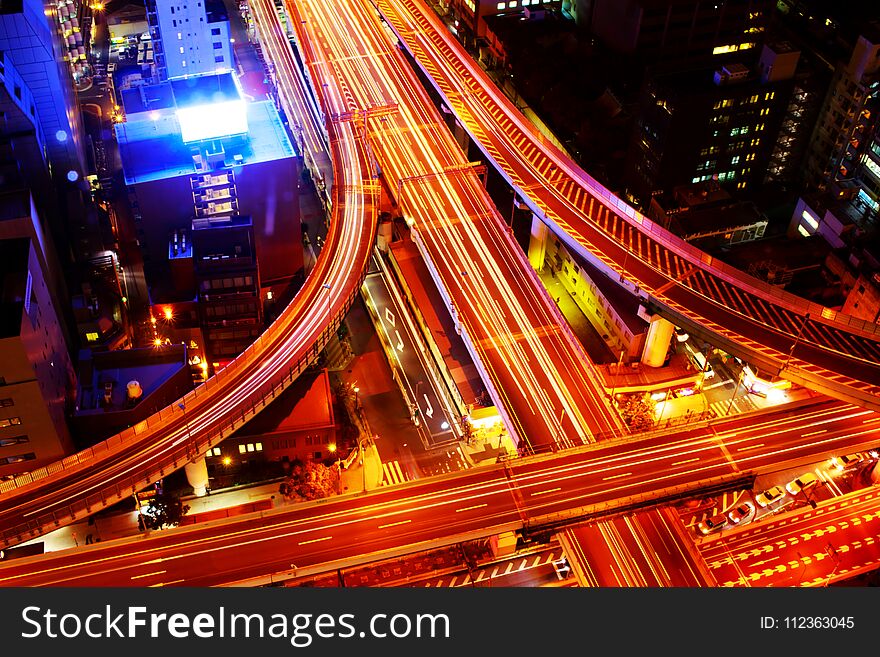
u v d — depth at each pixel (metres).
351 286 183.75
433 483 154.00
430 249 195.62
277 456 170.12
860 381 161.75
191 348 189.50
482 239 199.00
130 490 150.25
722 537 158.38
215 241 185.12
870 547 157.12
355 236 195.62
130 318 194.88
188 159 186.00
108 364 174.38
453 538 145.25
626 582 141.00
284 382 165.12
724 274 183.75
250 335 187.88
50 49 185.25
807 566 154.00
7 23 175.12
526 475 155.12
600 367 184.50
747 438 163.00
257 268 179.25
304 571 140.75
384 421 181.12
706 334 172.00
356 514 149.38
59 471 152.75
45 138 190.25
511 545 153.25
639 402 175.00
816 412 168.62
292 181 189.00
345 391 181.00
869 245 194.50
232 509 164.38
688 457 159.00
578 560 144.25
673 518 150.25
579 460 157.62
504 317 181.50
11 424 151.75
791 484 165.50
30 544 157.25
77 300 179.12
